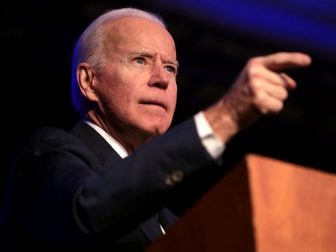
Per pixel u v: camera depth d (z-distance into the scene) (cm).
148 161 319
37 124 1415
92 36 524
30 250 378
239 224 270
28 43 1389
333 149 1745
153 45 504
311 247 270
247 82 297
